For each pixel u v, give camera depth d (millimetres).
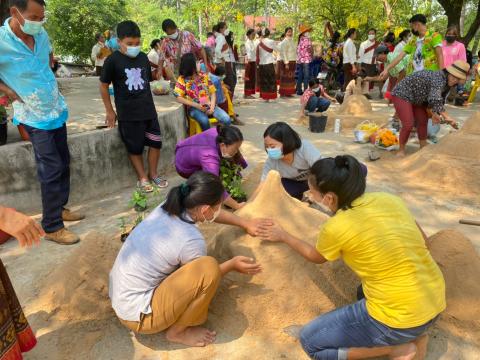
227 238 2855
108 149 4867
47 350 2516
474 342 2525
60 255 3588
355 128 7562
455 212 4254
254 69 11500
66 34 21469
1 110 4305
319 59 13141
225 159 4160
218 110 6227
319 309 2674
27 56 3395
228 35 10109
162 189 5023
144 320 2398
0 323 1988
